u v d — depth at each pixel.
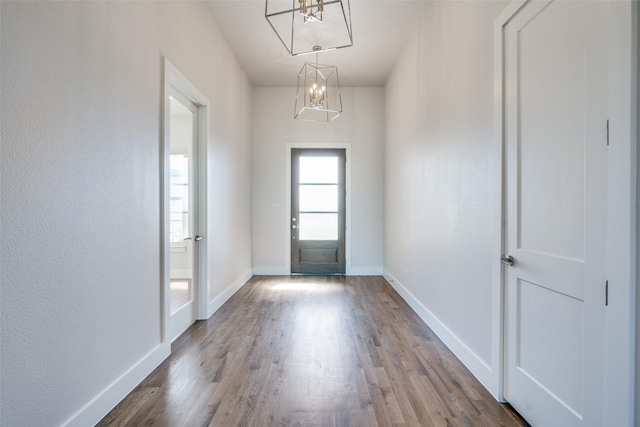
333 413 1.71
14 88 1.21
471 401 1.83
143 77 2.08
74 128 1.50
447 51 2.64
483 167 2.04
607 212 1.16
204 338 2.74
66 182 1.45
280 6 3.22
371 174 5.45
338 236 5.51
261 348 2.53
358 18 3.45
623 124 1.09
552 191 1.45
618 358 1.11
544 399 1.50
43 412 1.34
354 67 4.68
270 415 1.69
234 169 4.27
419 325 3.06
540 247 1.54
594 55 1.22
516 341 1.72
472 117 2.20
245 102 4.91
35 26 1.29
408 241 3.81
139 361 2.03
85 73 1.57
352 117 5.45
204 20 3.15
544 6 1.49
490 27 1.96
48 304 1.36
